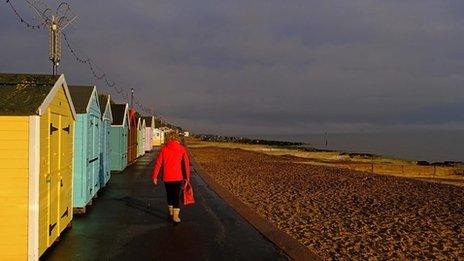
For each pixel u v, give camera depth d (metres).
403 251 8.54
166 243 8.46
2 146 6.64
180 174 10.31
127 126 25.58
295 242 8.77
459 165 58.34
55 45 12.48
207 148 64.44
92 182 12.48
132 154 29.02
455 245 9.07
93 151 12.66
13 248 6.64
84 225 9.92
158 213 11.45
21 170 6.66
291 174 24.28
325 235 9.68
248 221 10.64
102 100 16.36
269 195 15.67
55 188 8.02
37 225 6.70
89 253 7.68
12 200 6.65
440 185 20.34
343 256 8.09
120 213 11.38
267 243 8.59
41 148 6.95
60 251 7.77
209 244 8.46
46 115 7.32
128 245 8.26
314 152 79.44
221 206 12.77
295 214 12.06
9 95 7.14
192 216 11.18
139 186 16.89
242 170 26.56
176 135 10.64
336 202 14.40
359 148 147.88
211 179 20.45
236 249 8.15
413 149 149.75
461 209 13.38
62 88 8.45
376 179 22.47
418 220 11.60
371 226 10.72
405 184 20.33
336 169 29.23
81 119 11.24
